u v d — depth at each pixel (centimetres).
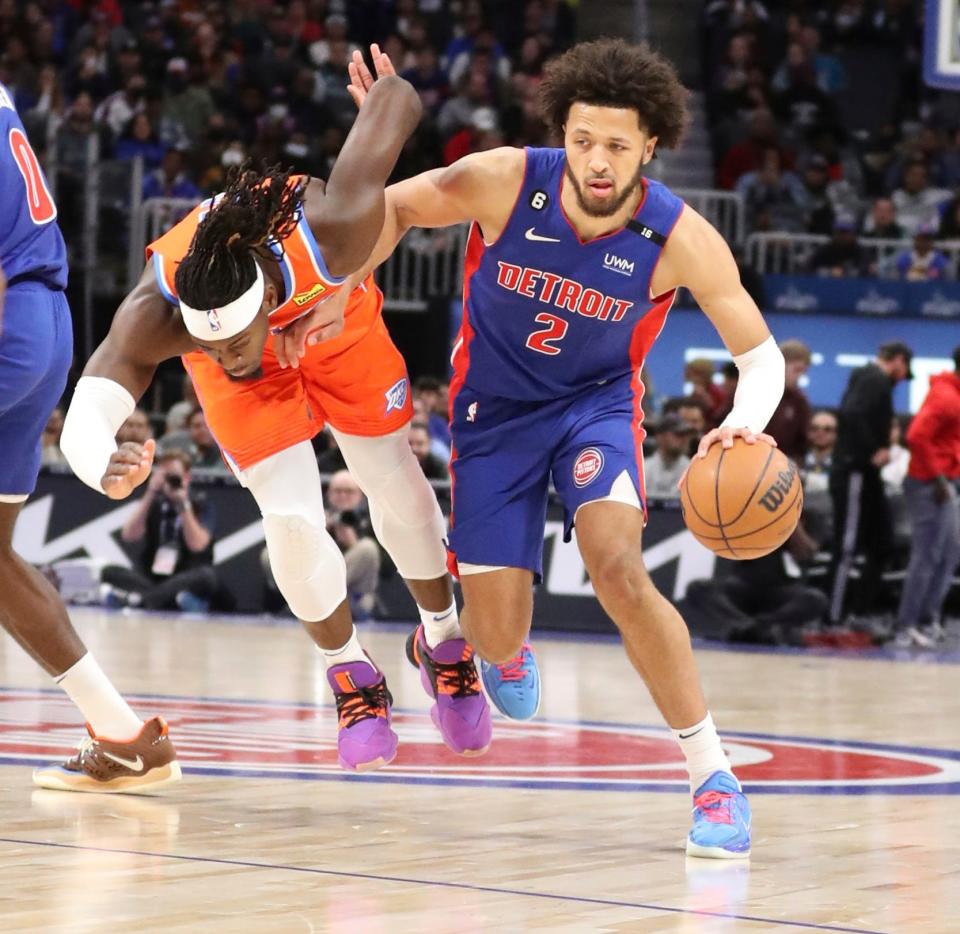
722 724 1181
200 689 1317
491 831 710
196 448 2166
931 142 3228
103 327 2666
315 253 668
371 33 3384
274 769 894
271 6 3300
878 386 1958
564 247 686
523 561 715
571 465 706
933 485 1955
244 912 525
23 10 3256
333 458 2125
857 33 3553
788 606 1947
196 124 3012
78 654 787
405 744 1021
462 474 727
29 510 2141
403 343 2647
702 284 695
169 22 3241
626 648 693
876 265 2817
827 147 3139
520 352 712
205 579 2094
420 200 701
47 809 741
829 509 2023
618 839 697
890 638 2006
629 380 728
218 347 654
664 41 3338
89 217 2655
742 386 701
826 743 1080
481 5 3412
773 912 545
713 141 3183
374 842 674
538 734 1097
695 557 1997
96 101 3080
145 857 623
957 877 614
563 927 514
